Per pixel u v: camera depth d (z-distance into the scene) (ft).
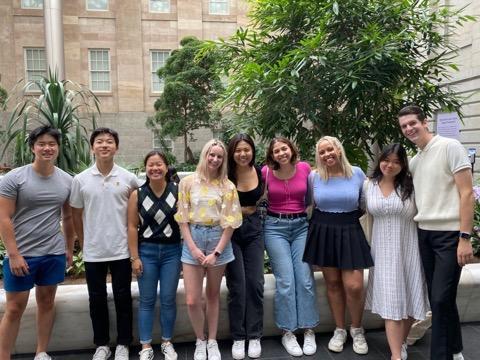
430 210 8.62
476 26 31.99
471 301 11.68
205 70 41.19
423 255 8.99
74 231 9.91
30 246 8.75
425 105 16.34
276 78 14.37
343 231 9.81
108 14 58.54
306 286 10.32
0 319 9.91
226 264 9.77
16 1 56.44
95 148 9.16
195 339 10.91
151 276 9.55
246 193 10.00
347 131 16.52
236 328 10.12
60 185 9.06
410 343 10.58
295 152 10.30
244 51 16.66
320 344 10.77
